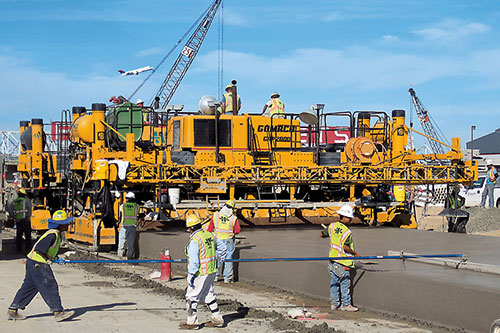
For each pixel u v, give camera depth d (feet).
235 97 72.13
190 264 30.48
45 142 81.25
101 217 59.98
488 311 29.14
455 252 45.98
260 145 69.36
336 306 35.76
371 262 40.81
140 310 35.06
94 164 58.75
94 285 43.75
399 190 74.23
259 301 38.40
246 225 66.85
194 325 30.68
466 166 67.00
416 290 32.78
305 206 65.26
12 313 32.27
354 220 69.31
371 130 76.64
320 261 39.86
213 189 61.46
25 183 78.02
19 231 62.54
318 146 69.72
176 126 70.33
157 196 64.95
